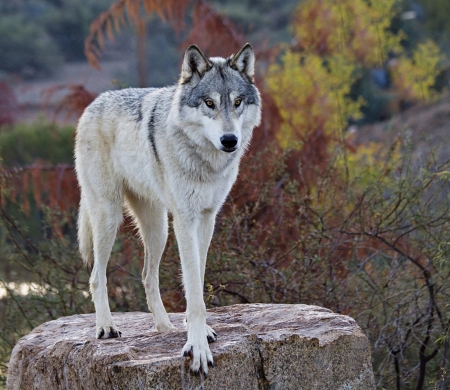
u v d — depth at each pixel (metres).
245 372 7.17
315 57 18.73
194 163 7.66
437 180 11.91
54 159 22.38
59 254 13.65
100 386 7.11
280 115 15.12
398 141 13.46
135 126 8.27
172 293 11.47
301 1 31.73
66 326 8.90
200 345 7.01
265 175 13.18
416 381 10.77
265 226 12.02
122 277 12.41
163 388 6.88
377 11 20.70
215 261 11.07
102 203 8.60
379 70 26.42
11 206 15.93
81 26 32.75
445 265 10.52
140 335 7.99
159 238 8.72
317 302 10.77
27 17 33.75
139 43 23.89
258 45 18.44
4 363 11.95
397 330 10.13
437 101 23.36
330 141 15.37
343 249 11.23
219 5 35.94
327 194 12.38
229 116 7.57
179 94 7.80
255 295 11.08
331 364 7.55
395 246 11.30
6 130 24.27
